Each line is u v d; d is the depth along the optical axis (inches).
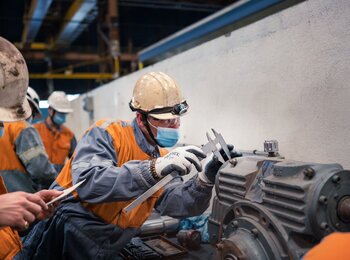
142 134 45.8
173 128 43.6
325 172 28.2
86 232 44.1
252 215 32.7
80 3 142.0
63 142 104.1
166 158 37.0
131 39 224.5
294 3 54.7
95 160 40.1
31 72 225.9
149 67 90.5
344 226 28.0
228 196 36.3
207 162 44.1
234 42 56.7
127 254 48.9
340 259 17.6
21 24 217.3
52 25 191.0
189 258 46.9
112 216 44.5
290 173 30.0
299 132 44.9
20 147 64.9
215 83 62.6
